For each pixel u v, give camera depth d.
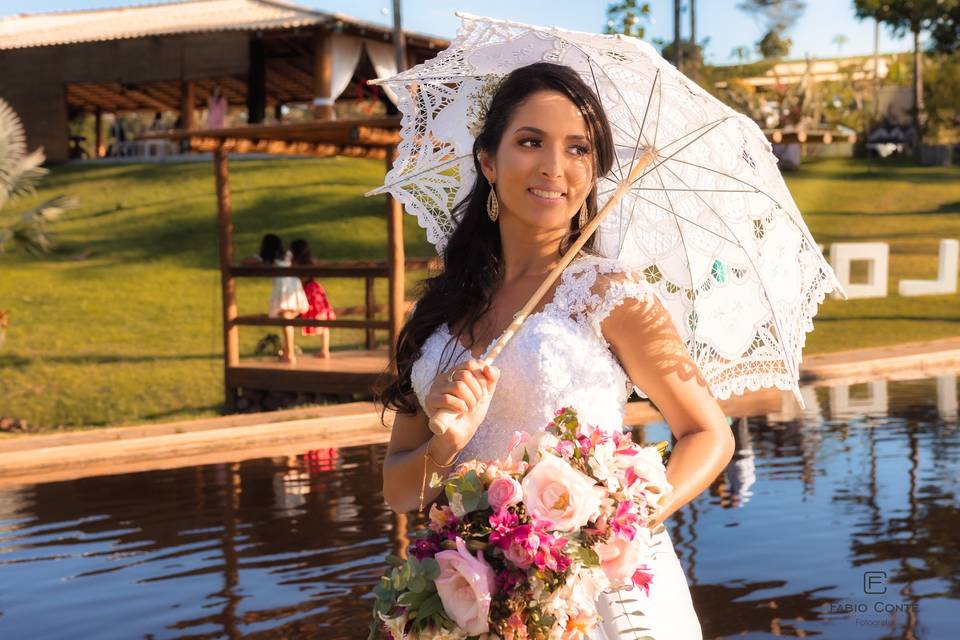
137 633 4.89
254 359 15.23
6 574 5.91
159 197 27.22
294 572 5.77
